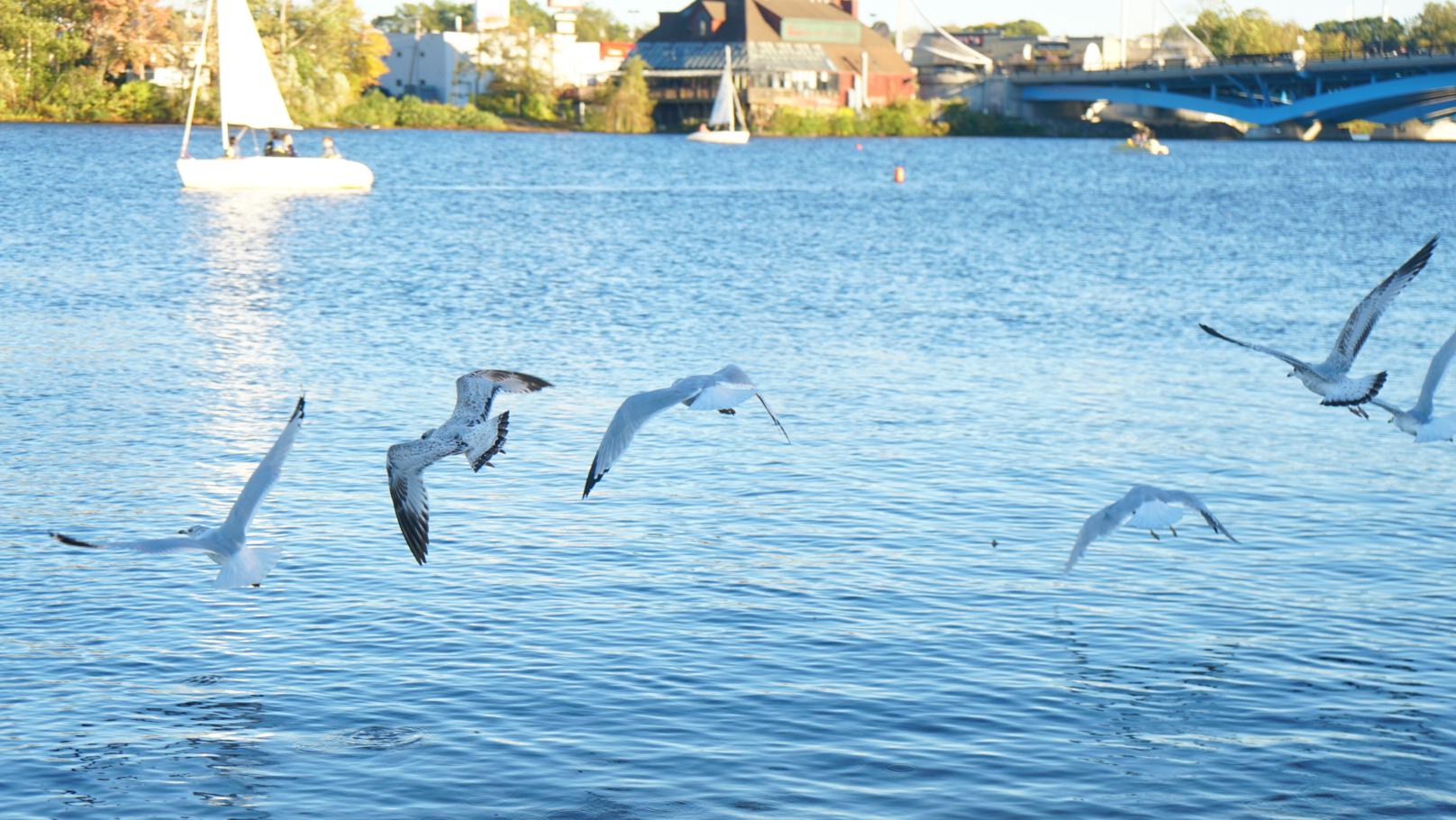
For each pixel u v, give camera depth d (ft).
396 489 41.29
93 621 75.56
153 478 100.99
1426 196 449.06
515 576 82.79
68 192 341.21
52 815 57.41
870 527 92.79
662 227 306.14
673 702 66.64
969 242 283.79
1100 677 70.18
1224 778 61.21
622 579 82.38
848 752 62.23
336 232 274.77
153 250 236.63
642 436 116.06
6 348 146.10
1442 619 78.54
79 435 112.16
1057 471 106.63
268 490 46.83
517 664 70.54
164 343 151.12
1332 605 80.43
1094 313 186.91
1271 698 68.54
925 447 113.19
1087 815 57.93
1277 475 106.63
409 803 58.23
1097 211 375.86
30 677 68.90
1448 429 52.80
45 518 91.71
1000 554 88.12
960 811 58.03
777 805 58.23
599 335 162.71
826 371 143.23
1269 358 154.81
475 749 62.34
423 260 233.55
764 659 71.51
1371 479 105.81
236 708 65.92
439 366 142.51
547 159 584.81
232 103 353.92
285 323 167.12
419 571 83.30
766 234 294.66
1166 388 137.28
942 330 170.40
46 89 653.30
